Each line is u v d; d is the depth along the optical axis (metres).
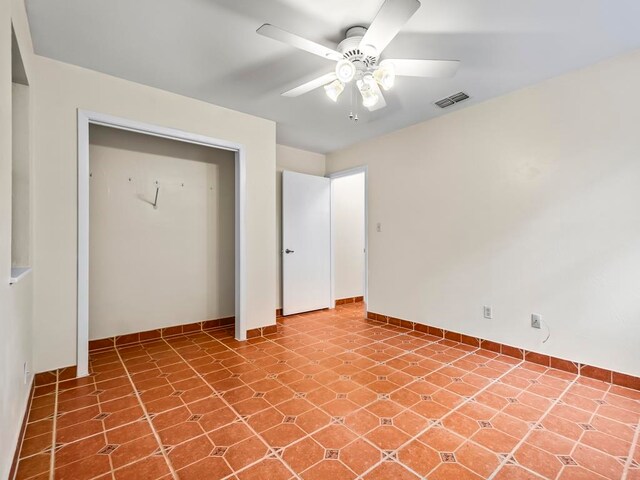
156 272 3.38
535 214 2.68
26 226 2.09
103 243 3.07
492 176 2.95
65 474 1.42
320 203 4.71
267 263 3.51
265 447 1.59
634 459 1.51
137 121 2.66
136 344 3.19
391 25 1.58
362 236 5.44
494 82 2.64
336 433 1.71
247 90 2.80
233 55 2.27
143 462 1.49
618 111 2.26
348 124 3.61
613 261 2.29
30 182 2.13
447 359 2.75
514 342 2.81
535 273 2.68
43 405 1.98
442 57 2.27
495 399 2.06
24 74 1.93
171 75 2.54
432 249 3.45
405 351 2.95
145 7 1.78
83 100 2.43
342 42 1.96
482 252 3.04
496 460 1.50
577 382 2.31
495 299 2.94
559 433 1.71
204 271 3.71
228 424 1.79
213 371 2.51
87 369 2.44
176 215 3.52
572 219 2.48
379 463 1.48
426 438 1.66
